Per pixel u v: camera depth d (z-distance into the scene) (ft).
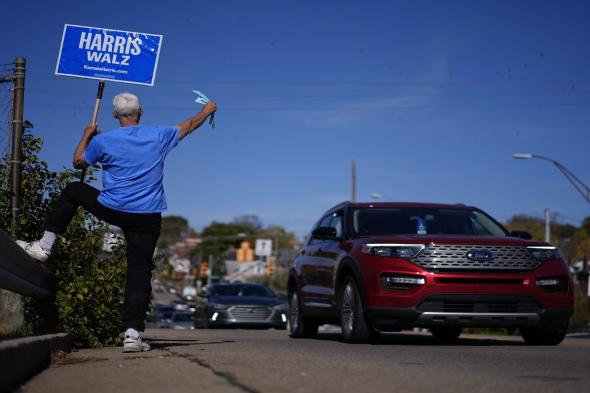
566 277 45.55
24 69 38.65
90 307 39.24
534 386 23.44
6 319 33.99
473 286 43.70
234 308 100.07
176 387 21.85
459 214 52.65
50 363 29.17
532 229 298.15
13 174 37.81
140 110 34.24
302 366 27.68
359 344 45.91
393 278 44.14
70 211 33.50
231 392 20.83
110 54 37.58
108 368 26.84
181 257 520.01
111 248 41.37
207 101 35.09
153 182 33.50
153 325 222.28
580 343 49.16
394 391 21.48
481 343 49.49
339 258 50.01
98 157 33.12
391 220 51.70
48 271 36.01
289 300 62.13
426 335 66.39
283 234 618.85
